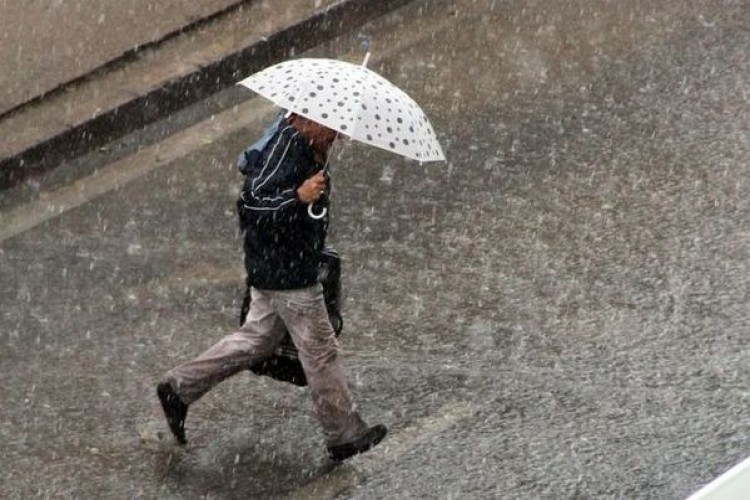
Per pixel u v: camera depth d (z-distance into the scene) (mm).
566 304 24344
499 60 33531
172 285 25172
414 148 18234
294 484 19812
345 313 24156
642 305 24203
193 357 23094
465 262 25750
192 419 21281
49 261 25969
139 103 30781
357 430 19875
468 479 19859
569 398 21672
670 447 20422
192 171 29297
